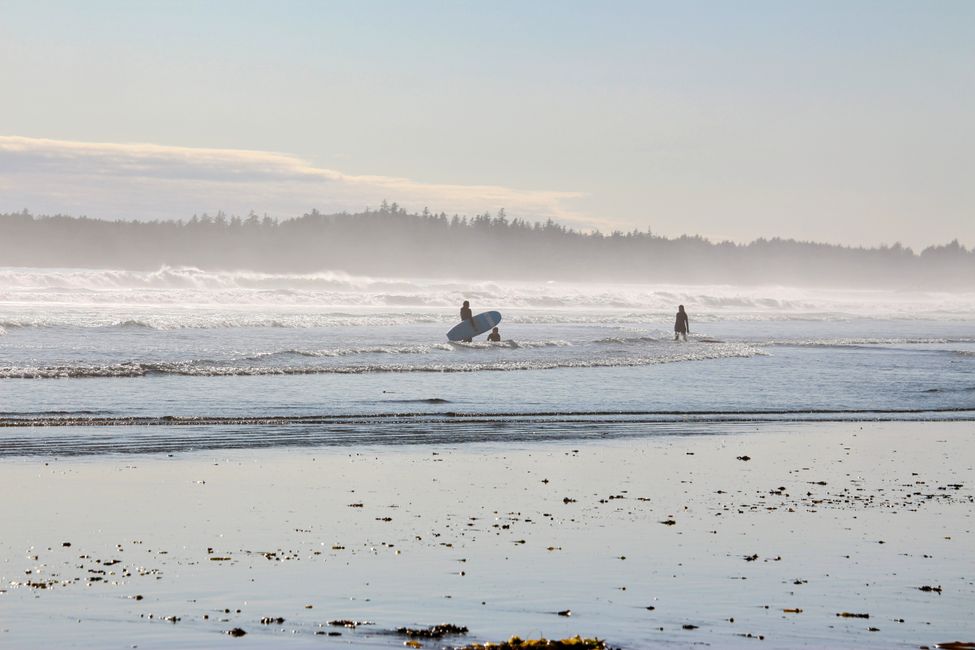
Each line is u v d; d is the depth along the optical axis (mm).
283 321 143125
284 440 44344
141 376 69938
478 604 20047
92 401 56531
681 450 43594
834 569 23281
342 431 47625
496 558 23812
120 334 109188
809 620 19375
